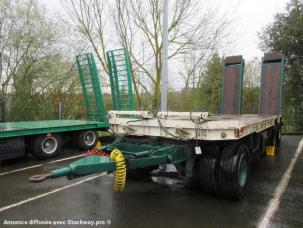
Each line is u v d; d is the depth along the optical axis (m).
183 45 14.60
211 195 5.39
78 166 3.69
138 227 4.10
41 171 7.28
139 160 4.28
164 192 5.54
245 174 5.41
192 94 17.88
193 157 5.11
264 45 19.83
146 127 5.39
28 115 14.17
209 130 4.64
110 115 6.04
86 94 13.05
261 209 4.74
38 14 13.95
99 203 4.99
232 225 4.16
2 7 12.98
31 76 14.08
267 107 10.50
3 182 6.28
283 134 16.17
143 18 14.44
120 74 11.92
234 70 10.54
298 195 5.43
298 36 18.11
